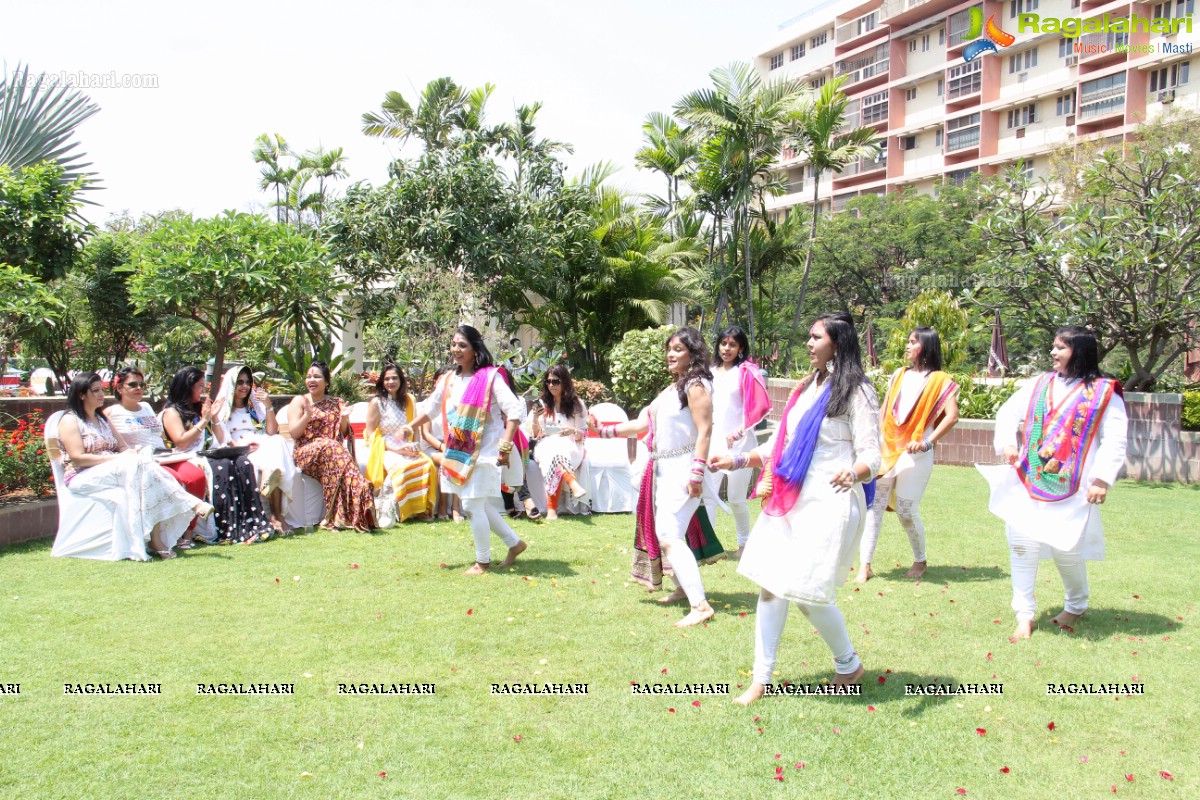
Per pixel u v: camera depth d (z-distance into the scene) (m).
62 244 11.52
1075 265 11.47
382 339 15.44
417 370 15.41
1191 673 3.99
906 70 44.88
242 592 5.16
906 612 4.96
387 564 5.95
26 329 11.20
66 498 6.01
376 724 3.40
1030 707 3.62
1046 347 20.03
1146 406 10.70
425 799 2.86
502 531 5.86
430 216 16.53
